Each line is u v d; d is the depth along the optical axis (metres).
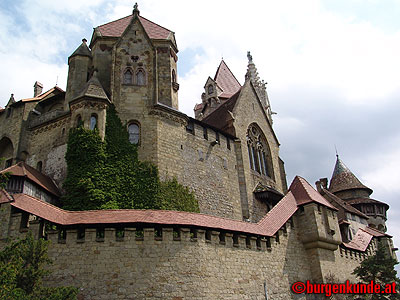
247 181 49.19
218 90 74.19
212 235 27.53
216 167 45.56
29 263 21.52
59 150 38.22
